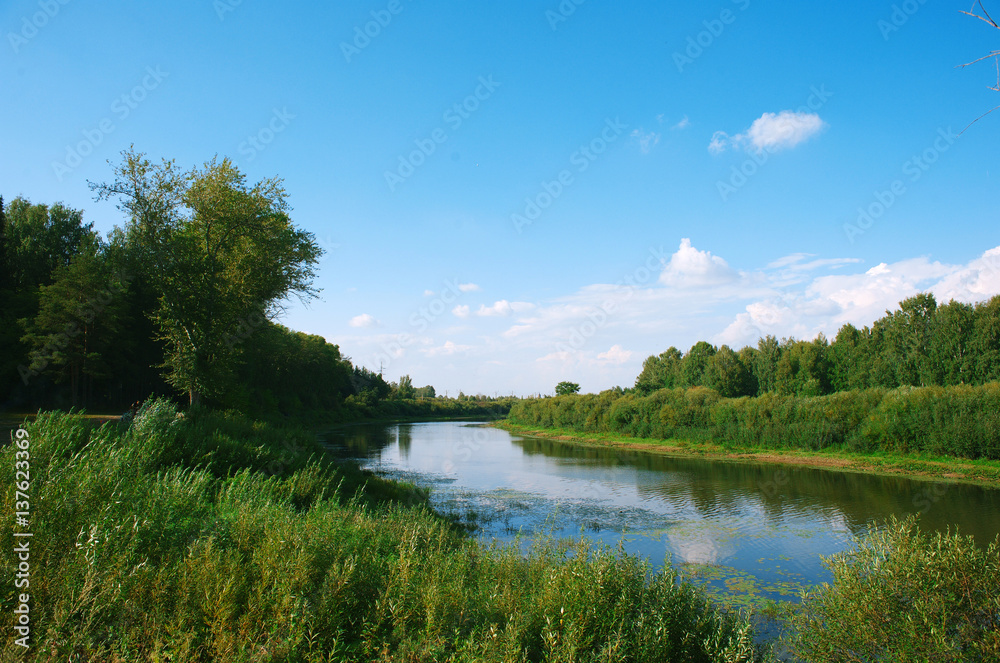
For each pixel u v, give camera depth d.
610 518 20.64
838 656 6.25
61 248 41.50
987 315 40.53
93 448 7.89
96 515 5.41
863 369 49.38
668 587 6.63
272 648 4.20
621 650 5.09
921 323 45.56
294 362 65.75
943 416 32.06
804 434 39.53
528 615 5.70
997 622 5.57
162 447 11.67
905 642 5.60
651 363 88.50
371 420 94.38
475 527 18.34
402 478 29.83
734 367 62.25
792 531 18.75
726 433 45.66
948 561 6.02
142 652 4.11
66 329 30.67
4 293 33.31
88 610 4.20
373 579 5.97
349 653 4.75
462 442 53.59
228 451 15.02
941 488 26.41
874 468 32.41
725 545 16.98
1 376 30.52
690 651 5.81
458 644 5.03
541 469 34.81
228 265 26.61
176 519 6.56
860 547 7.12
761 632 9.95
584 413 65.94
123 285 30.97
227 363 27.73
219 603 4.35
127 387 39.78
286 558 5.48
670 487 27.86
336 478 18.38
